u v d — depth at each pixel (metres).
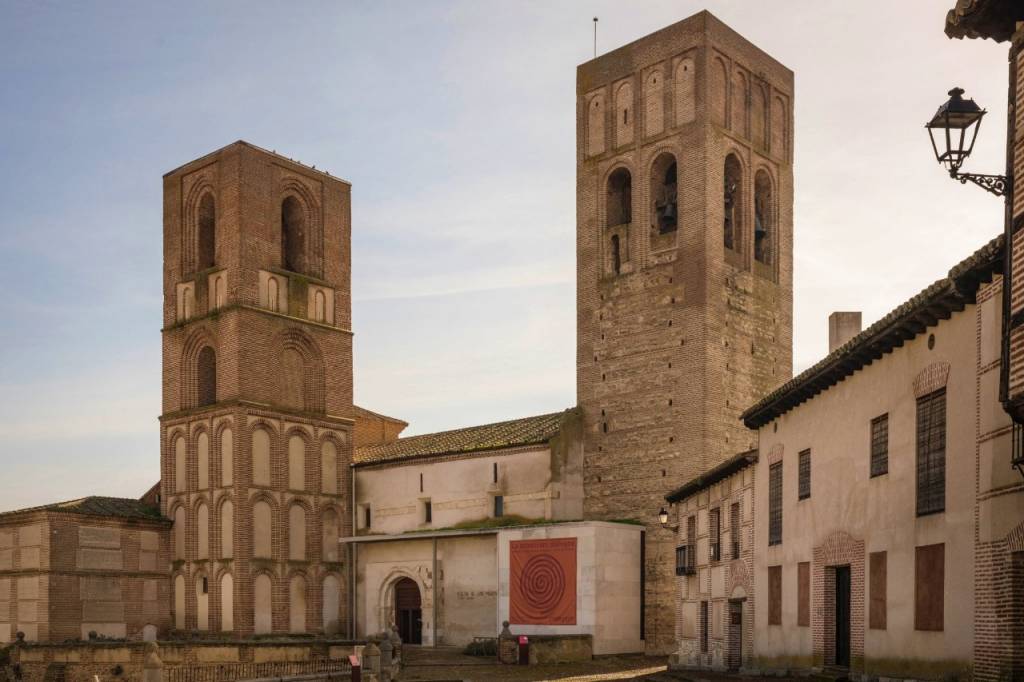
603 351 60.62
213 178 63.28
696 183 58.16
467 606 56.81
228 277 61.22
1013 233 16.41
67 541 56.59
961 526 20.84
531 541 53.31
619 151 62.19
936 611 21.86
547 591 52.34
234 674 42.50
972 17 16.64
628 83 62.44
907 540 23.38
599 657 50.62
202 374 63.16
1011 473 18.64
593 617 50.72
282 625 59.75
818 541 29.19
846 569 27.91
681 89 59.72
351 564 63.31
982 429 19.84
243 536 58.47
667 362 57.62
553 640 48.81
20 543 57.12
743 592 36.84
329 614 62.38
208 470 60.44
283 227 66.56
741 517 37.34
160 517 61.53
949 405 21.48
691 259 57.62
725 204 60.53
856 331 38.62
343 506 64.25
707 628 42.38
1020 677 18.27
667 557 53.72
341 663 43.03
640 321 59.34
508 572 53.94
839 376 27.69
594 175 63.19
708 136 58.38
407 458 62.06
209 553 59.59
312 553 62.06
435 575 58.25
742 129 61.53
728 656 38.69
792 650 31.28
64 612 55.91
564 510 57.34
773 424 33.78
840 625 28.22
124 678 48.97
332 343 65.38
